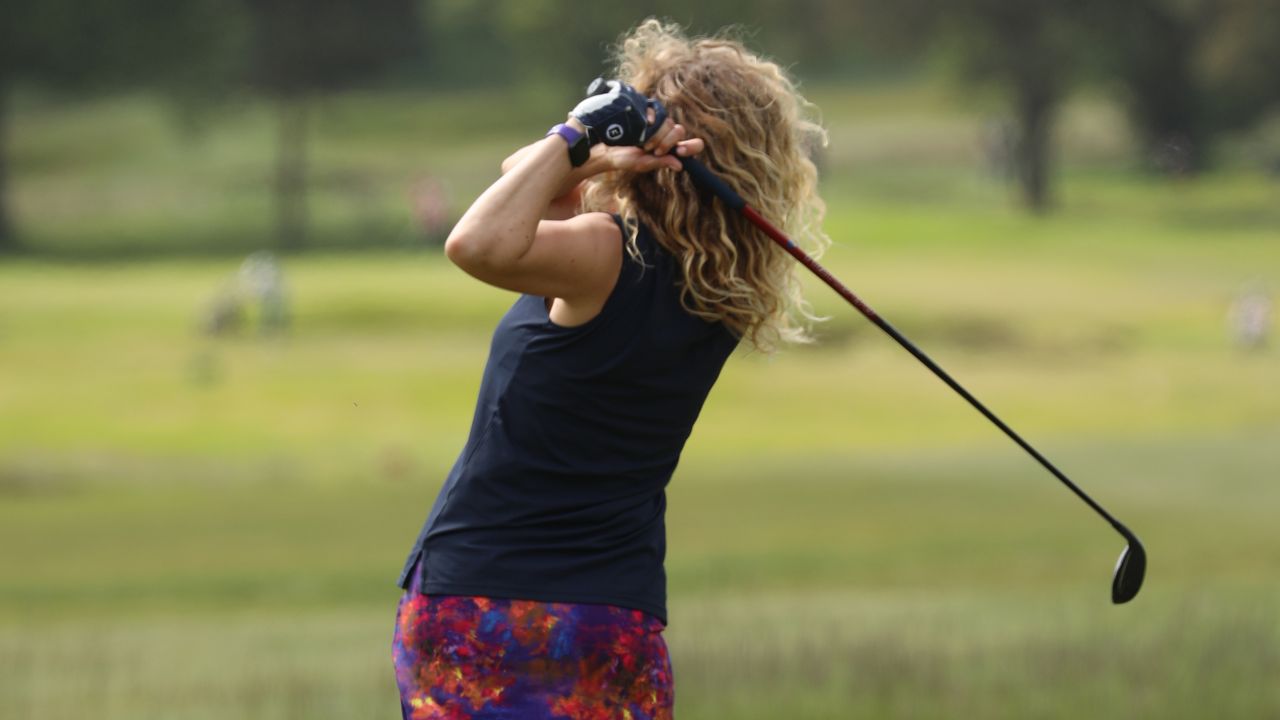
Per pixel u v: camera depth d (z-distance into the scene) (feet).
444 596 33.96
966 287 517.14
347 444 319.27
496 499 34.30
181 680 93.76
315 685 90.27
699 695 83.25
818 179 37.42
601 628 33.91
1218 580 151.94
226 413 345.92
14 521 226.38
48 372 383.24
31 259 653.30
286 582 169.27
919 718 77.46
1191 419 359.05
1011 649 94.53
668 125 34.60
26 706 85.56
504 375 34.53
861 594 146.41
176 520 227.61
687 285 34.47
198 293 504.43
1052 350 438.40
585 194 36.14
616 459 34.55
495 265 32.89
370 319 454.40
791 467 279.49
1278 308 494.18
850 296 36.91
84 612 150.30
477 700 33.47
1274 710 78.33
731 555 181.47
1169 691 82.17
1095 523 202.69
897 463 282.56
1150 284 536.01
